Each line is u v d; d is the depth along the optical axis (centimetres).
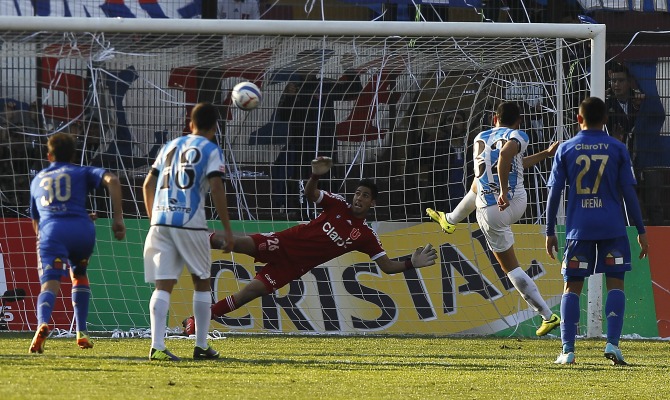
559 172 2516
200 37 3316
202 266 2386
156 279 2372
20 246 3544
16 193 3628
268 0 4169
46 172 2470
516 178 3097
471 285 3594
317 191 3061
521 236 3597
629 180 2477
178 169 2361
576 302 2572
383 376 2192
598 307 3422
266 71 3719
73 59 3531
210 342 3120
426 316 3572
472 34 3284
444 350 2986
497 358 2742
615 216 2472
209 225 3653
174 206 2350
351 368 2345
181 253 2359
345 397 1842
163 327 2392
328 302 3562
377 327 3556
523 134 2948
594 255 2536
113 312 3522
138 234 3622
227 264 3556
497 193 3075
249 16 4172
